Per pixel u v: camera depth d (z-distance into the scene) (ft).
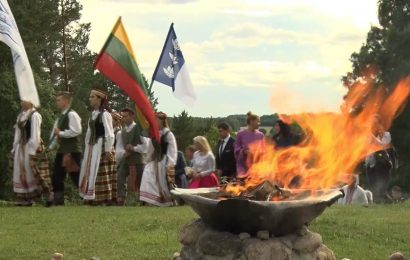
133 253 26.23
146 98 41.45
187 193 20.59
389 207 39.65
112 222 32.50
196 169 41.75
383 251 27.02
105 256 25.82
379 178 47.88
